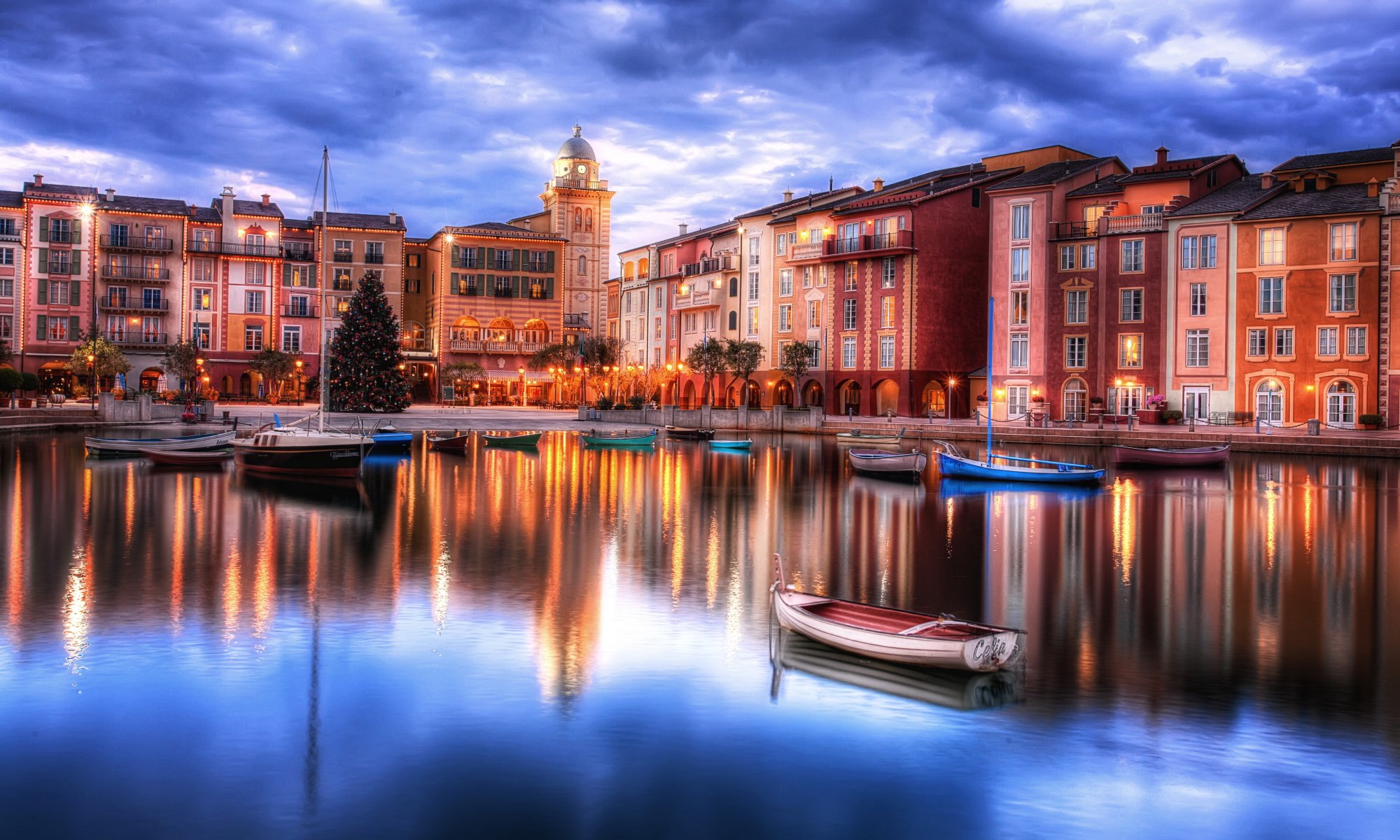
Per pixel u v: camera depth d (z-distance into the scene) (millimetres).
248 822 10445
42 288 92688
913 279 76688
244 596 19484
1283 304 61156
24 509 30953
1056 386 69875
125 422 68938
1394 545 27156
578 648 16047
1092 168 72562
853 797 11070
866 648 14898
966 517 32062
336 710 13250
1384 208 57562
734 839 10211
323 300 46312
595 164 113312
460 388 105000
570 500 35312
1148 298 66062
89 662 15141
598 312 112938
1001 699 13953
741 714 13242
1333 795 11188
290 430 42906
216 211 100812
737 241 93250
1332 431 56562
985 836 10289
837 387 82375
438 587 20547
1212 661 15922
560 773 11547
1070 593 21047
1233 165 70875
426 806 10773
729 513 32531
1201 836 10328
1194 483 42375
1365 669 15508
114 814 10562
